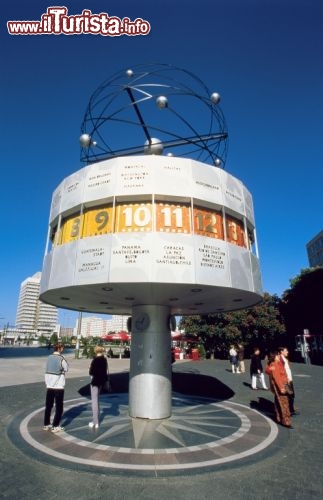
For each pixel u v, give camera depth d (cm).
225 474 552
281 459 621
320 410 1053
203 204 905
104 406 1072
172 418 927
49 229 1076
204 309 1353
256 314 3484
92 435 750
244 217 1012
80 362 3262
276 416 903
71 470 561
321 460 618
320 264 8225
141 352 990
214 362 3291
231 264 884
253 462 602
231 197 973
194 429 814
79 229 909
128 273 788
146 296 966
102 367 848
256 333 3494
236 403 1158
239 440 729
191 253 822
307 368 2631
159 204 868
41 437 732
